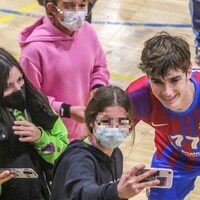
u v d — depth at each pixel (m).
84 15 4.76
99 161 3.63
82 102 5.13
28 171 3.83
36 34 4.82
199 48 7.06
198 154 4.94
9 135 3.94
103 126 3.56
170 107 4.43
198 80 4.48
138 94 4.57
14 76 3.97
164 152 5.12
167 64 4.07
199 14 6.92
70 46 4.87
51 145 4.19
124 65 8.74
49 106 4.29
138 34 9.69
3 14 10.13
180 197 5.29
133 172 3.10
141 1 10.88
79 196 3.29
